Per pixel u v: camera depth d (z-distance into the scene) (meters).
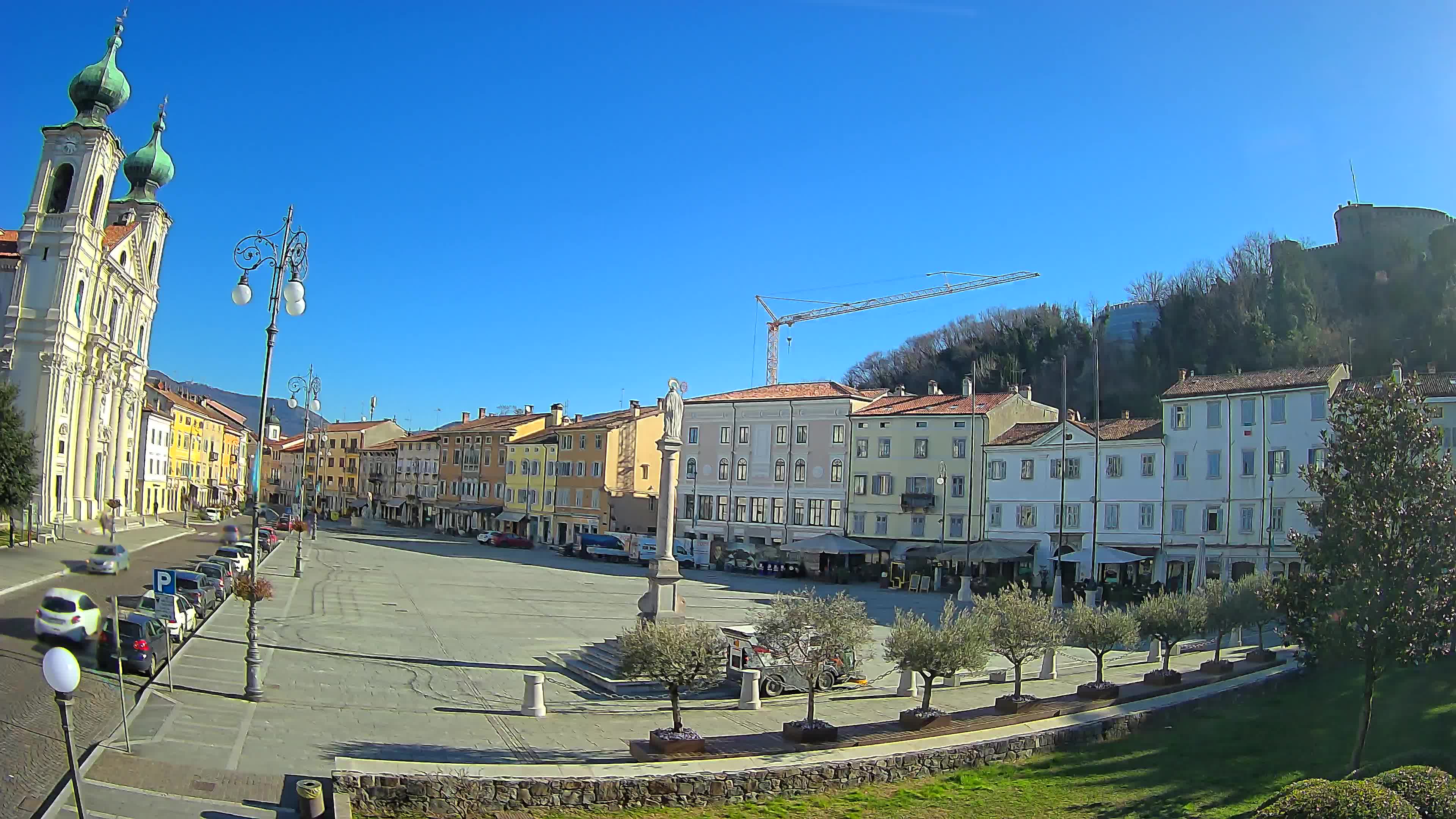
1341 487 18.69
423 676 29.39
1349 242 110.88
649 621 26.58
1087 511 70.62
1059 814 17.97
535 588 60.50
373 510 158.00
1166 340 109.06
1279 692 29.34
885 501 83.62
